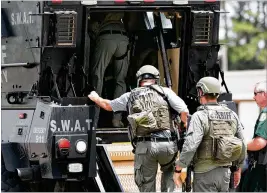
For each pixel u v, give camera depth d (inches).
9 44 1116.5
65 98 1035.9
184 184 1061.8
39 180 1056.8
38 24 1063.6
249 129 1801.2
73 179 1043.3
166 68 1159.6
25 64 1086.4
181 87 1152.2
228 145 992.9
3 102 1120.8
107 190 1087.0
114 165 1096.2
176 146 1026.1
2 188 1082.7
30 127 1061.8
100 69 1152.2
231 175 1042.1
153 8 1108.5
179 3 1114.1
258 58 2800.2
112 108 1038.4
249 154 1202.0
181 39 1139.3
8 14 1114.1
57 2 1058.7
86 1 1071.0
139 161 1026.7
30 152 1056.8
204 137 999.0
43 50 1059.9
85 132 1037.8
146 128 1011.3
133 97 1024.2
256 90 1189.1
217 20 1133.7
